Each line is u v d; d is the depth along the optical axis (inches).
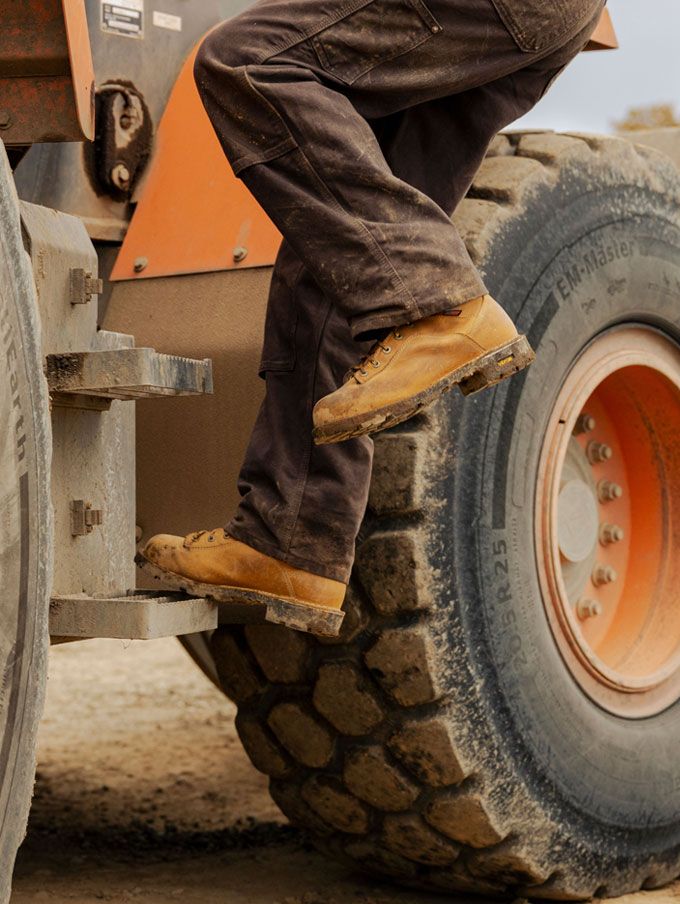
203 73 74.6
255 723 98.9
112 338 81.0
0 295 62.6
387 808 95.3
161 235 97.7
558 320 97.1
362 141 73.2
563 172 100.4
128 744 161.9
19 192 98.8
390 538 87.9
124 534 82.0
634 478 114.0
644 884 106.7
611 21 109.3
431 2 73.6
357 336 74.8
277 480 78.8
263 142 73.7
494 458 92.5
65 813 129.8
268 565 78.7
